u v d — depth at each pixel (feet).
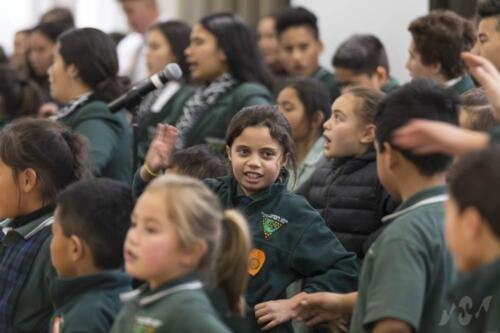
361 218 13.24
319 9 23.68
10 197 12.11
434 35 15.17
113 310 10.23
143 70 24.26
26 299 11.68
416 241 9.16
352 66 17.70
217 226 9.20
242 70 18.37
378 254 9.29
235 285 9.43
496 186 7.77
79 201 10.49
